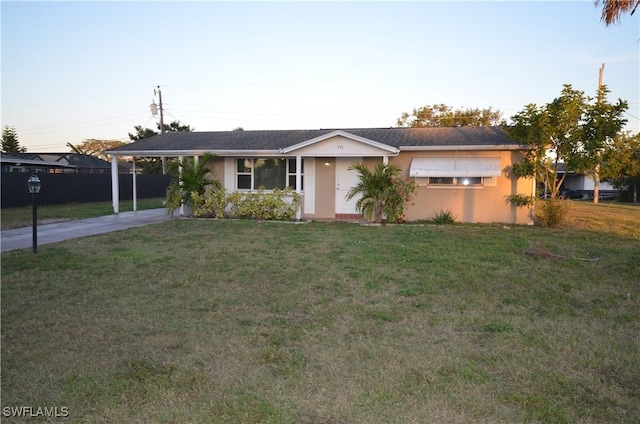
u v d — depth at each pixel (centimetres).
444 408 325
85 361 399
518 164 1397
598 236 1187
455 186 1510
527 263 820
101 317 513
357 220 1556
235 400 334
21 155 3125
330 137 1491
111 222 1462
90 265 780
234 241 1060
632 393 350
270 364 396
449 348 433
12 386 352
